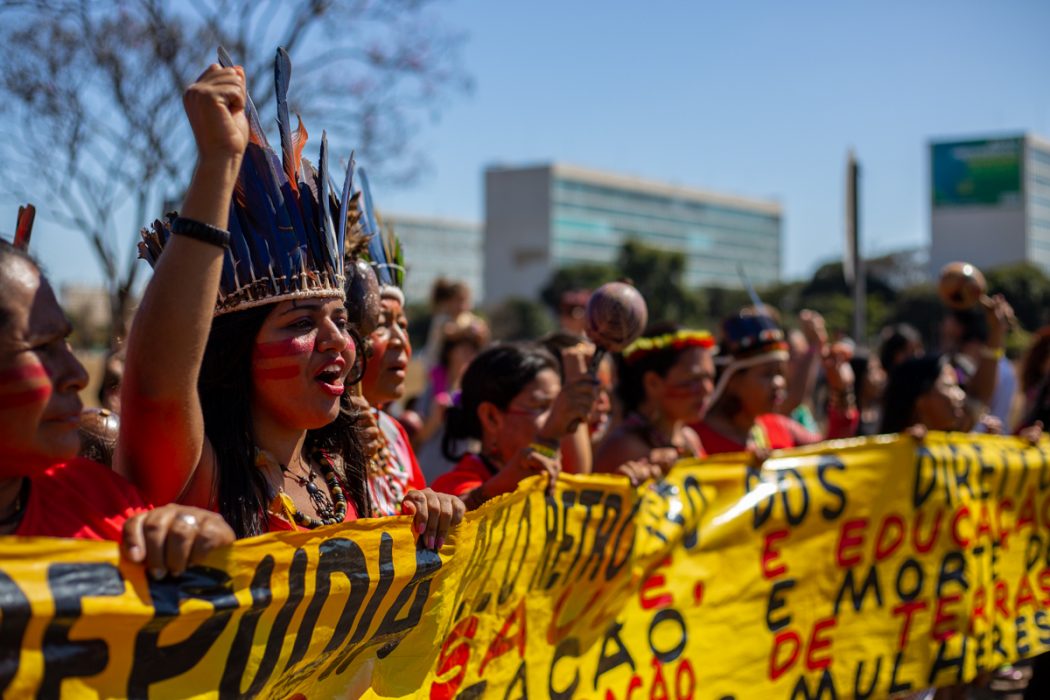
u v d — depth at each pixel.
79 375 1.89
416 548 2.49
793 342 7.65
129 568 1.84
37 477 1.98
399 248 3.81
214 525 1.88
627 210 128.25
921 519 4.55
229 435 2.45
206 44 13.18
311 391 2.47
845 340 8.22
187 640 1.95
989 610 4.80
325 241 2.49
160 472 2.08
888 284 50.03
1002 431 6.97
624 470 3.57
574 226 123.38
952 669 4.62
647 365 4.46
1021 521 4.99
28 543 1.74
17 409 1.79
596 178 125.12
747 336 5.15
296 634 2.18
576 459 3.82
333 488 2.77
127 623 1.84
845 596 4.31
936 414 5.29
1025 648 4.93
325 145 2.52
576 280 84.38
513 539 3.01
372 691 2.54
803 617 4.14
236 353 2.43
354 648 2.40
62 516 1.96
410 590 2.49
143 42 12.93
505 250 123.06
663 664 3.68
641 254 71.94
